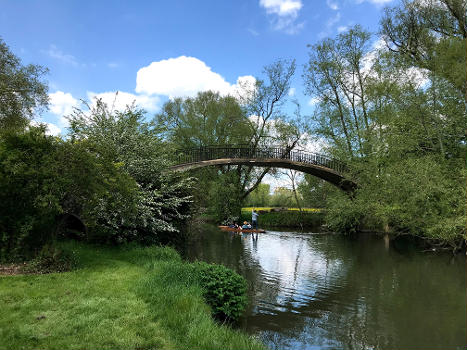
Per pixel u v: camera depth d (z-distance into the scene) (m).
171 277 6.56
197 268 7.14
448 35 17.80
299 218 27.28
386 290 9.10
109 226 9.70
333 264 12.66
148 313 4.81
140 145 10.78
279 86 27.14
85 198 7.42
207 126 30.16
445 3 17.88
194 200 13.50
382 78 18.97
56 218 7.55
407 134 16.20
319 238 20.86
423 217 14.38
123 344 3.78
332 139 23.08
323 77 23.67
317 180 27.95
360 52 22.05
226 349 4.06
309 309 7.44
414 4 19.08
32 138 6.83
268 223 27.84
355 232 23.70
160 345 3.88
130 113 11.31
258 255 14.04
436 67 15.59
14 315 4.36
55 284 5.83
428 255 14.95
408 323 6.75
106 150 7.81
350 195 20.17
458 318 7.03
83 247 9.10
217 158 21.83
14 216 7.01
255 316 6.91
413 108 15.73
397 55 18.84
